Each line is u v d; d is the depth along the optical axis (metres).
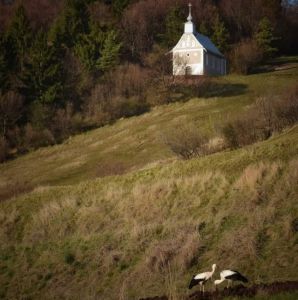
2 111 133.50
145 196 50.09
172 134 71.06
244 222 40.28
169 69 150.50
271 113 64.31
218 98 123.56
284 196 42.00
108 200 52.97
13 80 151.88
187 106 122.25
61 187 60.72
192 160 56.25
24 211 57.28
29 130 127.19
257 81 137.62
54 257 44.66
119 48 168.25
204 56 160.88
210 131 73.25
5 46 165.88
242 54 162.00
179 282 35.62
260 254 36.00
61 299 39.03
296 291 23.62
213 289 32.06
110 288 38.12
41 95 145.50
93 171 88.56
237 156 52.75
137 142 102.44
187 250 38.28
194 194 47.78
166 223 43.91
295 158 47.19
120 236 44.12
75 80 153.75
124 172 74.50
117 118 129.75
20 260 46.38
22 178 95.25
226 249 37.56
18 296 41.16
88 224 50.03
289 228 37.22
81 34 180.75
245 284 32.06
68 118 128.38
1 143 122.94
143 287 36.59
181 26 196.12
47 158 111.19
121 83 145.00
